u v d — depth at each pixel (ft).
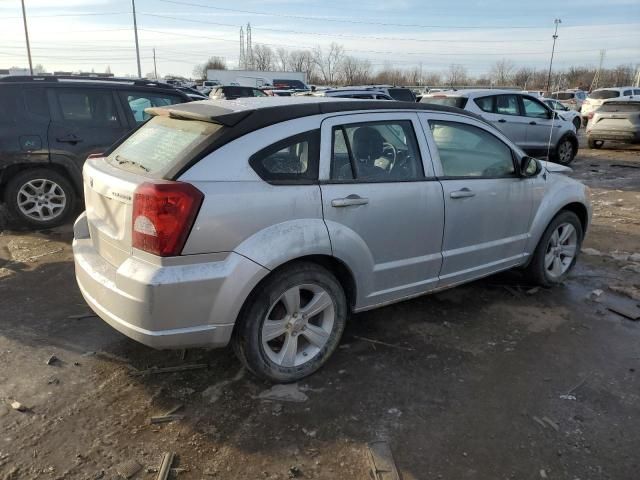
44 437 9.12
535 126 41.14
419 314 14.02
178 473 8.39
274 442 9.11
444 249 12.76
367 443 9.12
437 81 289.94
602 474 8.50
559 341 12.73
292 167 10.14
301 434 9.31
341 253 10.64
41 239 19.62
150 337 9.18
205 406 10.01
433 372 11.28
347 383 10.82
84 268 10.49
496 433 9.41
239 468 8.53
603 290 15.93
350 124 11.06
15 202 20.18
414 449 9.00
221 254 9.31
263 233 9.62
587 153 52.31
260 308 9.93
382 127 11.59
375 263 11.48
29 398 10.15
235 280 9.35
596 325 13.60
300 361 10.85
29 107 19.95
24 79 20.06
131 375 10.96
